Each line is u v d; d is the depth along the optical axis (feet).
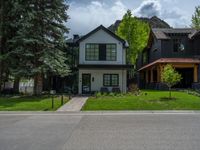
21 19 95.81
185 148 27.81
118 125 43.27
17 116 57.21
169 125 43.19
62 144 29.76
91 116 56.59
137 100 78.84
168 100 78.18
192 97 84.23
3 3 99.14
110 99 82.07
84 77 117.08
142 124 44.29
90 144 29.73
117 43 117.60
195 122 46.60
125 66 114.52
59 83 128.88
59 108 69.56
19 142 30.81
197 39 127.03
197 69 120.37
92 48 117.60
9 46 99.66
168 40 128.98
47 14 98.68
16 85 106.83
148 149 27.45
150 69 142.00
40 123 45.88
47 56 96.27
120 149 27.50
